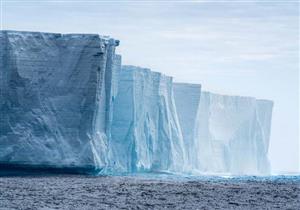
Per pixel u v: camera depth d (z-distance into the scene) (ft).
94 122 531.91
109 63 567.18
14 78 522.88
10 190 386.32
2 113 518.78
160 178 549.54
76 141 523.70
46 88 527.81
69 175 514.68
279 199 361.10
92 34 531.09
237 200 353.72
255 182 487.20
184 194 375.86
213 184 449.89
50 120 522.88
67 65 531.50
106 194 371.35
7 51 524.93
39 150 513.86
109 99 565.12
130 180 484.33
